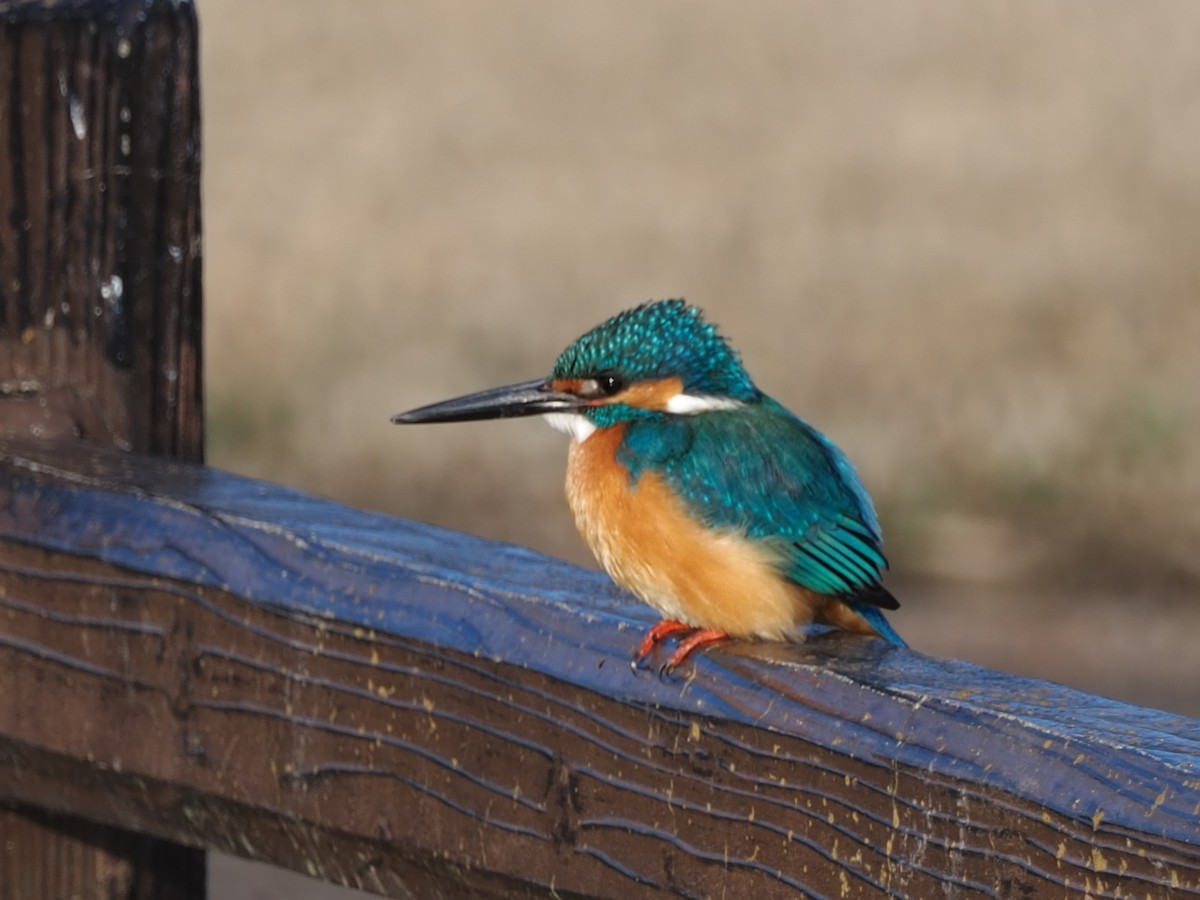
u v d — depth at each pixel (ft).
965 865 15.17
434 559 19.29
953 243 96.32
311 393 78.79
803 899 16.28
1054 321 83.97
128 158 23.44
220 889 44.80
